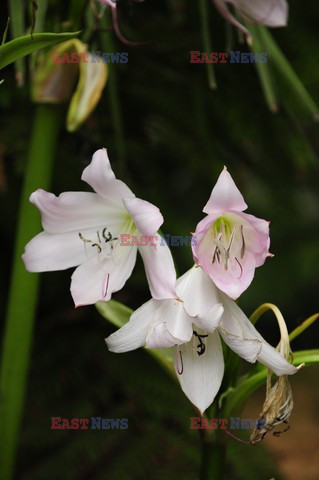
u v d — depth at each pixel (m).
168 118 1.88
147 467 1.67
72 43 1.36
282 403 1.16
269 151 1.92
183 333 1.14
